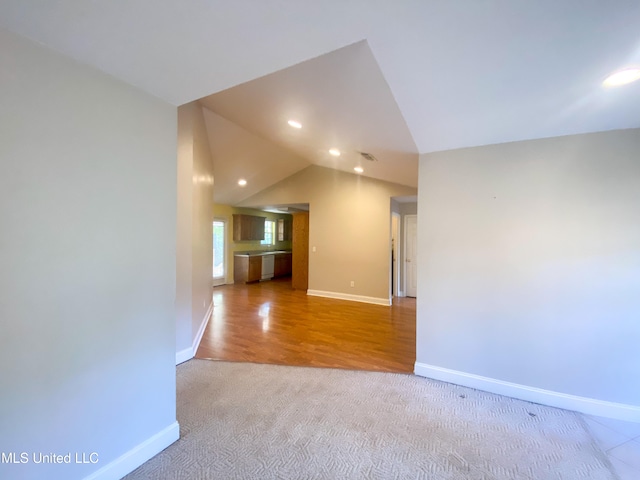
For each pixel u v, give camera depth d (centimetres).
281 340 405
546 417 236
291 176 723
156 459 188
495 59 163
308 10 126
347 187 661
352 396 266
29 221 135
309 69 214
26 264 134
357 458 191
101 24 125
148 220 187
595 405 239
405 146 307
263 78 250
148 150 186
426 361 303
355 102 245
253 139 523
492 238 272
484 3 128
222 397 262
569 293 246
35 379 138
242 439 207
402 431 218
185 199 337
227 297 682
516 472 181
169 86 178
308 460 188
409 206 711
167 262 199
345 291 666
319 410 244
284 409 245
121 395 173
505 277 268
